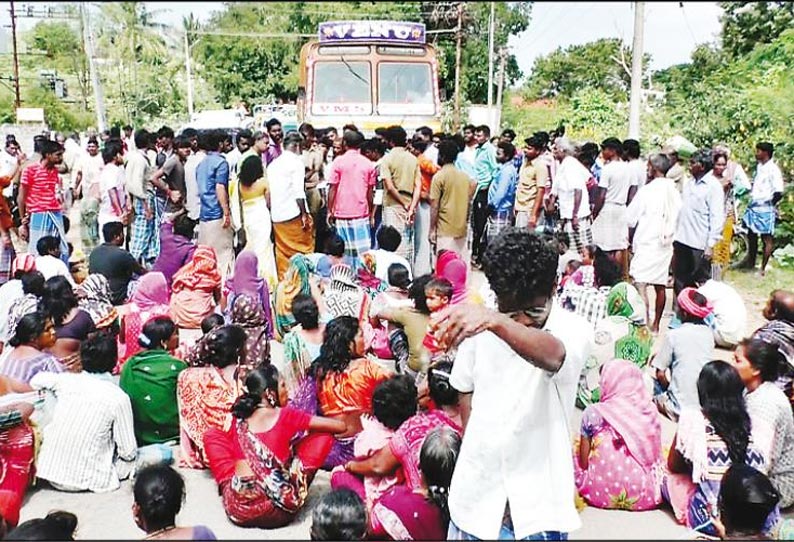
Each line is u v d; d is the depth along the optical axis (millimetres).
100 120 14570
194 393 4309
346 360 4234
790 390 4336
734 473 2934
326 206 8609
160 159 10070
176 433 4621
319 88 11594
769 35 13992
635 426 3885
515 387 2432
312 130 9188
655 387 5145
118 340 5668
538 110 22281
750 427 3604
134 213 9320
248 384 3723
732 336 6430
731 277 9297
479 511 2463
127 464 4254
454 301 5668
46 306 4805
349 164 7766
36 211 8031
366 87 11617
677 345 4824
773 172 9086
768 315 4734
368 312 5793
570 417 2475
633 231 8180
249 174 7324
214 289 6676
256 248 7402
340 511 2904
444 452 3199
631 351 5117
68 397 4117
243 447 3645
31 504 3992
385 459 3588
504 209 9312
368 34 11578
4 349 5328
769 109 10547
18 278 6191
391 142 8406
